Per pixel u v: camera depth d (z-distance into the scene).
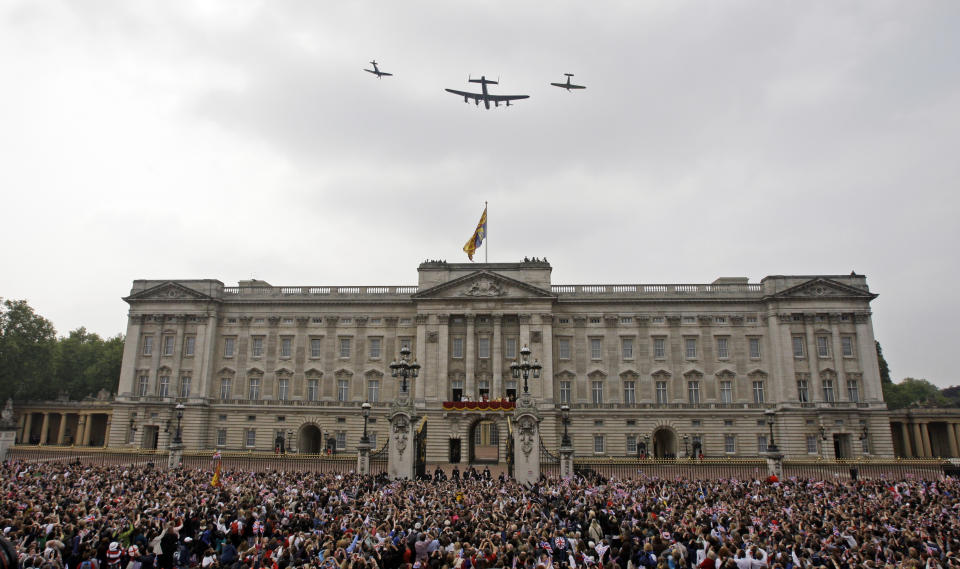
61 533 24.78
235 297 96.69
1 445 72.75
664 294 92.81
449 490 41.72
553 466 58.38
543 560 20.95
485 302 91.50
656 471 59.88
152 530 26.92
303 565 20.80
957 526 27.78
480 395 89.94
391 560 22.88
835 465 62.28
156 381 93.50
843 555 22.12
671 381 90.44
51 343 114.69
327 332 95.25
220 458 62.34
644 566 22.58
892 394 119.94
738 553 21.62
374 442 89.75
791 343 88.75
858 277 90.44
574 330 92.88
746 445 87.31
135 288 97.62
